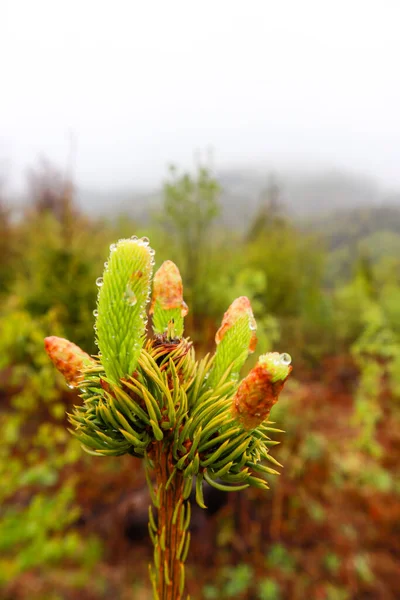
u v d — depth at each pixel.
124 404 0.64
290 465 4.50
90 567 3.70
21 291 5.93
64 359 0.70
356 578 3.73
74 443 4.86
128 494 4.42
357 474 5.04
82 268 5.53
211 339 5.09
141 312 0.65
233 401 0.64
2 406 5.31
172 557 0.71
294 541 4.03
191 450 0.65
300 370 8.16
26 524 3.99
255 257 9.81
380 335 6.59
